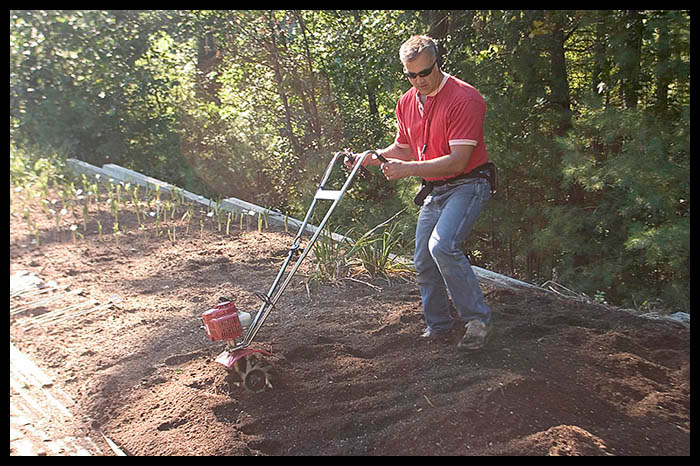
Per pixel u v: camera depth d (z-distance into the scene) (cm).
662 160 679
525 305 545
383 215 929
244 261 689
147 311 571
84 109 1103
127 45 1144
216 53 1197
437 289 467
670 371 430
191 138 1241
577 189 847
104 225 818
